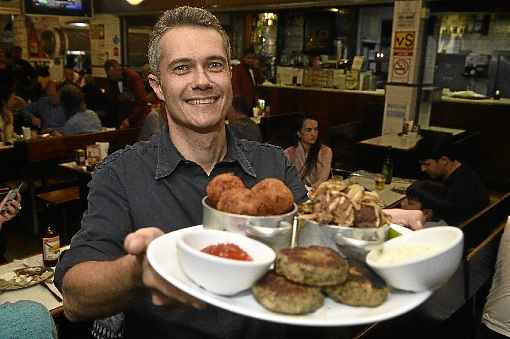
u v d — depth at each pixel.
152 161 1.11
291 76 8.58
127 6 9.38
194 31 1.02
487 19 7.64
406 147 5.12
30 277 2.06
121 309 0.88
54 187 4.77
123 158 1.12
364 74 7.82
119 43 10.04
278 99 8.56
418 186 3.29
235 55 10.19
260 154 1.28
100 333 1.43
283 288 0.68
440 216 3.14
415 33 6.32
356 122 7.19
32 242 4.39
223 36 1.08
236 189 0.83
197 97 1.04
